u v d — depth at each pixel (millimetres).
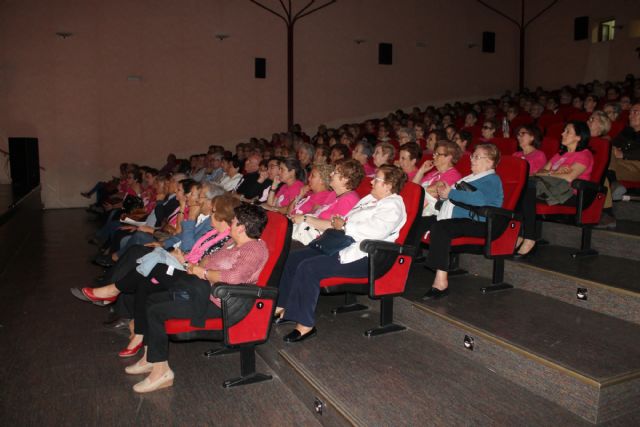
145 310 2795
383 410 2094
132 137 10305
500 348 2367
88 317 3746
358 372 2432
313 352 2660
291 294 2838
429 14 12047
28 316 3762
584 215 3305
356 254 2822
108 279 3234
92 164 10148
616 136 4375
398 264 2824
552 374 2145
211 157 7344
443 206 3271
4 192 7852
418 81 12125
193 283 2473
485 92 12664
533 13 12430
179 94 10484
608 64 10805
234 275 2443
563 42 11727
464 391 2244
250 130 11000
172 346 3186
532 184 3408
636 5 10203
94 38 9930
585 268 3018
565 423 2010
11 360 3004
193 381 2719
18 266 5230
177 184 4434
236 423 2312
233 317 2418
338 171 3268
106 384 2697
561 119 6270
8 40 9523
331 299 3631
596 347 2279
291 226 2506
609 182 3818
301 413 2396
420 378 2361
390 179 2863
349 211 3211
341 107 11586
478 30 12438
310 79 11297
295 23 11102
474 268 3523
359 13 11508
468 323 2576
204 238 2965
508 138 4254
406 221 2861
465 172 3867
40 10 9625
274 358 2822
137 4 10094
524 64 12703
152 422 2322
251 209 2486
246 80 10867
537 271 3025
